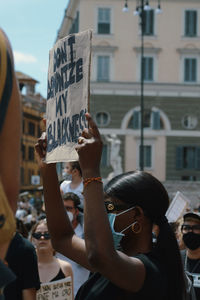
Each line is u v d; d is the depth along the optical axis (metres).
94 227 2.29
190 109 43.25
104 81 42.72
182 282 2.56
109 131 42.78
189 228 4.88
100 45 42.81
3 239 1.56
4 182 1.63
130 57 43.00
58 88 2.85
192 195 39.25
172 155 43.31
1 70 1.59
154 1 43.28
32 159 74.00
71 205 5.60
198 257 4.88
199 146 43.25
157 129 43.12
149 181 2.63
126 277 2.29
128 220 2.60
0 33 1.63
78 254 2.87
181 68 43.34
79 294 2.62
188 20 43.44
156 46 43.28
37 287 3.68
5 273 1.58
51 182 2.96
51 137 2.90
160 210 2.62
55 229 2.95
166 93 43.28
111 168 42.22
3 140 1.64
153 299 2.37
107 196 2.64
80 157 2.38
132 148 42.91
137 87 42.88
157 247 2.57
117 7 42.94
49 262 4.88
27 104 72.44
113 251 2.29
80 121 2.58
